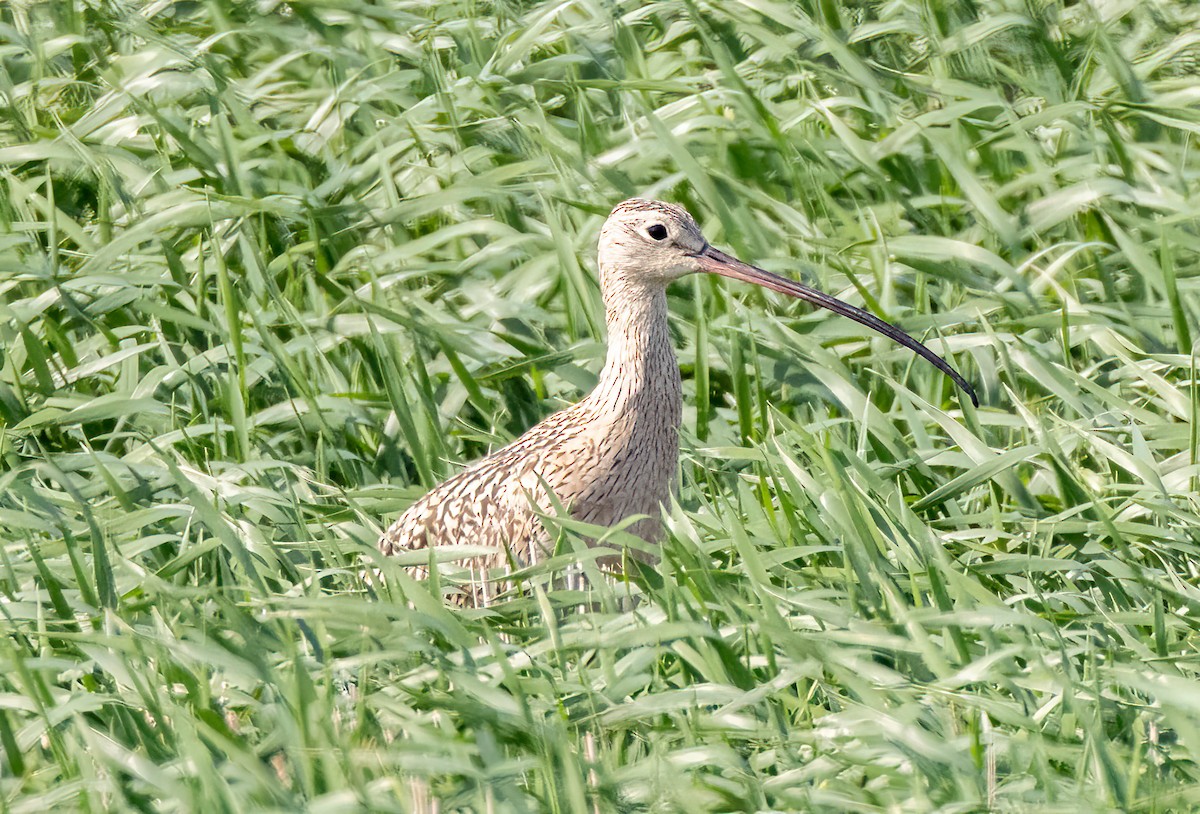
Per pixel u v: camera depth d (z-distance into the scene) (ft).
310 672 28.66
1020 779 25.59
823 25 53.31
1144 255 42.57
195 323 41.83
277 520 35.29
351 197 49.73
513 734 26.08
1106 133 49.29
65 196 51.60
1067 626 30.63
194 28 60.18
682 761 25.70
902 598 29.19
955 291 45.06
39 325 44.75
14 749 26.99
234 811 24.34
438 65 52.85
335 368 43.06
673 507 30.81
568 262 42.24
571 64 53.57
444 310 44.45
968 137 51.21
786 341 40.47
